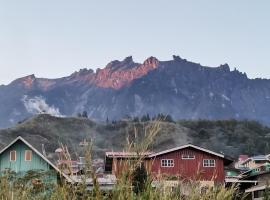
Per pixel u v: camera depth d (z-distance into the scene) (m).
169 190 4.10
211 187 4.11
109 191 3.91
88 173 3.85
